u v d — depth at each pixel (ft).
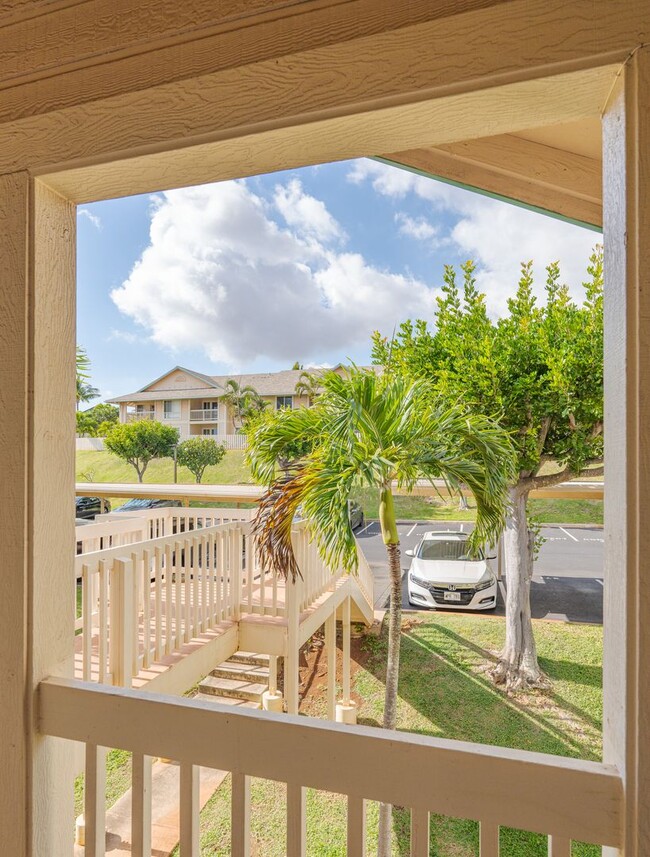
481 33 2.57
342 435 11.60
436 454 12.31
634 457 2.34
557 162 6.59
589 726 17.75
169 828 11.81
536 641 22.29
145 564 11.03
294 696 14.24
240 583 15.14
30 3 3.46
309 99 2.84
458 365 20.11
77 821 11.01
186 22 3.08
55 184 3.57
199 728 2.94
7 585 3.38
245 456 14.16
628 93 2.40
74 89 3.32
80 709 3.23
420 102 2.71
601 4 2.43
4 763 3.29
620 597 2.45
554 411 19.35
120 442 38.11
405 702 19.65
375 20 2.74
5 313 3.48
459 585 24.93
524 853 12.23
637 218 2.38
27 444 3.42
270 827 13.39
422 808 2.55
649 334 2.34
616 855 2.35
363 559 23.09
